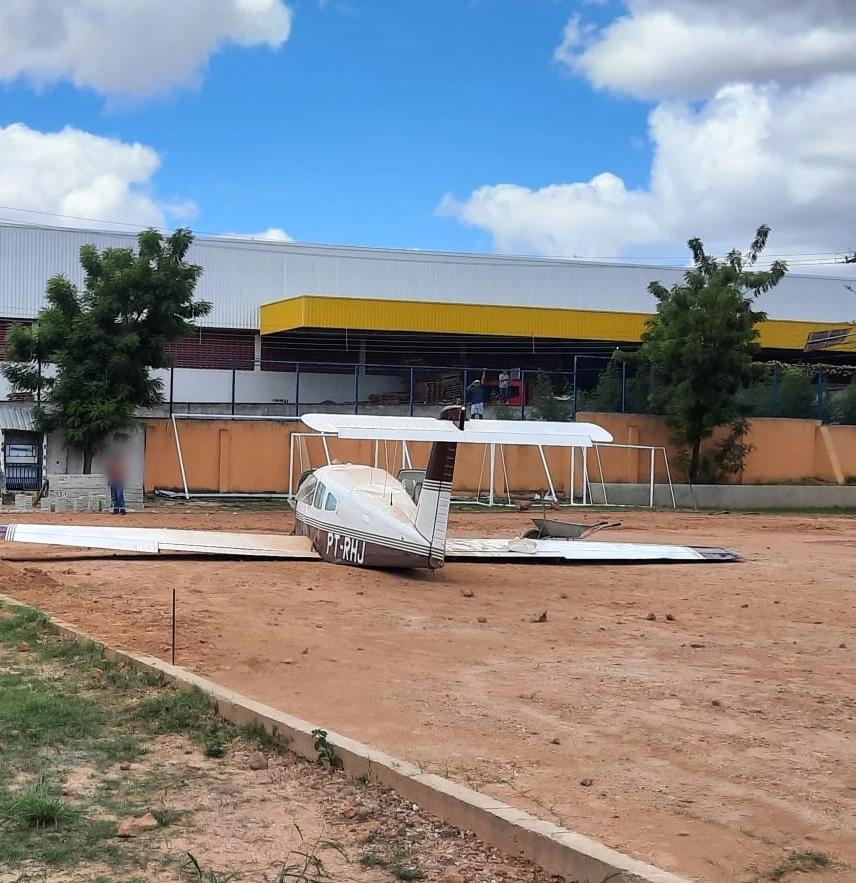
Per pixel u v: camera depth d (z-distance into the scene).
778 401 45.75
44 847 5.19
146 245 32.88
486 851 5.38
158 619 11.91
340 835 5.53
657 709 8.55
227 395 48.91
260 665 9.86
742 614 14.07
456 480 38.84
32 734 7.13
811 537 28.22
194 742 7.18
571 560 19.47
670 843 5.55
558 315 50.19
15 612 11.88
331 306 47.34
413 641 11.40
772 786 6.60
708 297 40.53
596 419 41.03
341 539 17.44
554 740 7.54
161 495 34.72
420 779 6.09
